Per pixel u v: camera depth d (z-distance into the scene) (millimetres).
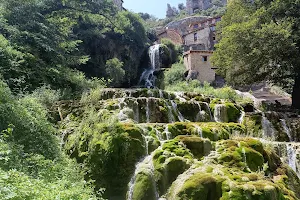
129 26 32000
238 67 16094
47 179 4988
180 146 6770
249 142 6973
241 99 16281
